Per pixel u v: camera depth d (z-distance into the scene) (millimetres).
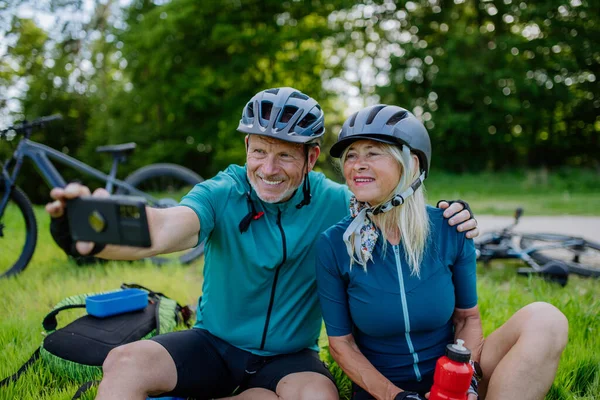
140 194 4914
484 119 20062
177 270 4391
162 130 19797
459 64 19594
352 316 1970
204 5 16922
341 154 2031
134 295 2707
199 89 17391
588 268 4250
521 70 19828
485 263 4582
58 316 3078
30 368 2363
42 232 5844
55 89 21344
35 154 4406
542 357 1723
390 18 22234
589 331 2805
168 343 1924
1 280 3984
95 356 2359
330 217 2227
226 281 2098
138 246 1207
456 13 21578
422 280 1898
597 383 2297
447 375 1619
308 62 17781
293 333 2137
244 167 2244
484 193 15797
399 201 1870
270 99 2059
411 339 1932
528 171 19516
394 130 1858
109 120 20281
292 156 2027
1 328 2873
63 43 19641
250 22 18453
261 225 2098
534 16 20031
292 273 2115
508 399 1716
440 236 1971
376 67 22250
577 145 22594
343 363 1936
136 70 18438
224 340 2113
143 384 1757
